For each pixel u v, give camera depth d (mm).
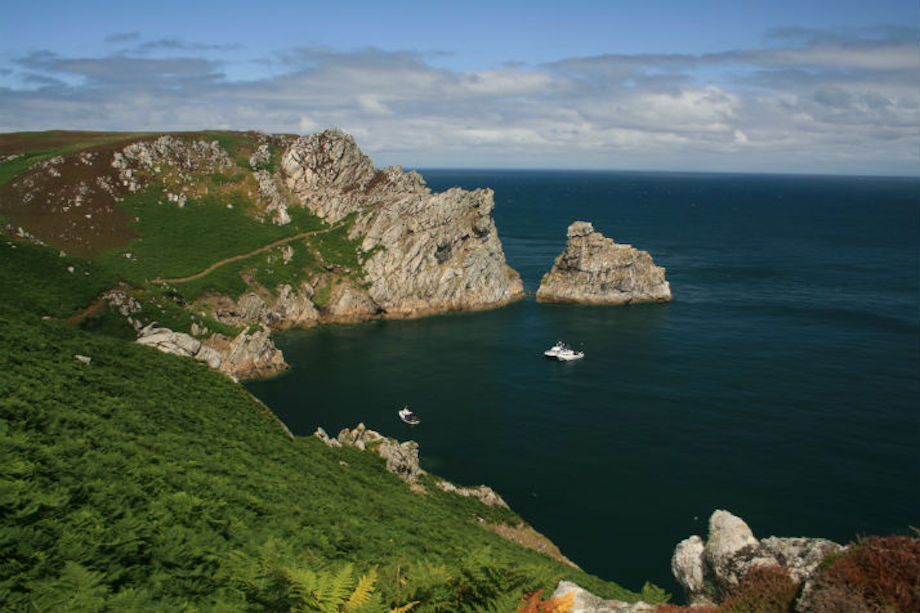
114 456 21797
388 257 131875
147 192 132125
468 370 94875
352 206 148000
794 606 12594
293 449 40312
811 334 111938
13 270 72000
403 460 51469
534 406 80250
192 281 108500
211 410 39781
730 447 67875
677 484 59812
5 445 18984
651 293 139750
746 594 13586
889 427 72625
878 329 114125
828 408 78500
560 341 108938
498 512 50781
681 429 72750
